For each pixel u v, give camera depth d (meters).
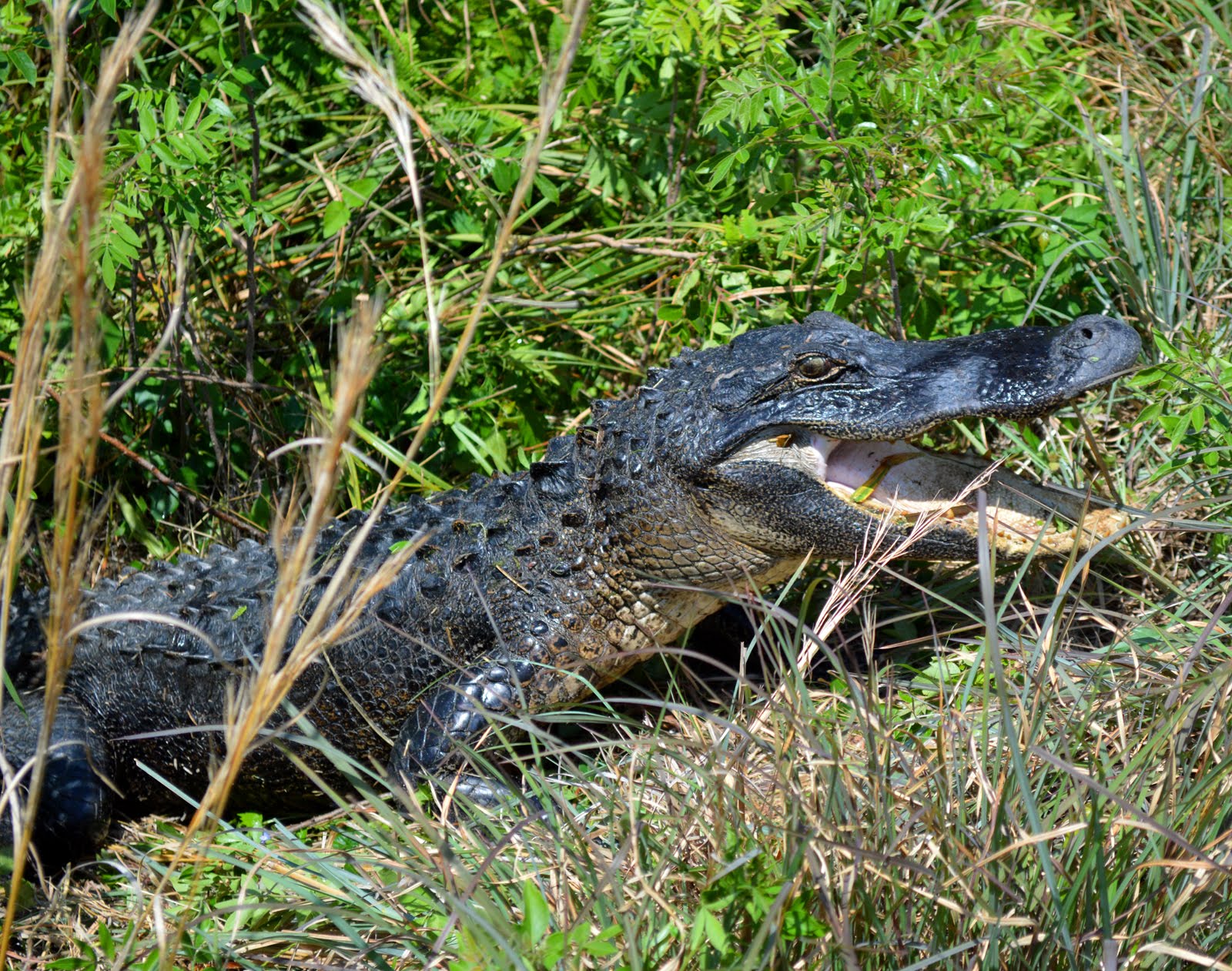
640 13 9.85
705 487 6.87
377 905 5.68
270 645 3.93
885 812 4.97
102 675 7.73
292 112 11.34
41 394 4.28
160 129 8.35
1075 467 8.38
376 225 10.94
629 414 7.21
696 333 9.63
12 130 9.34
